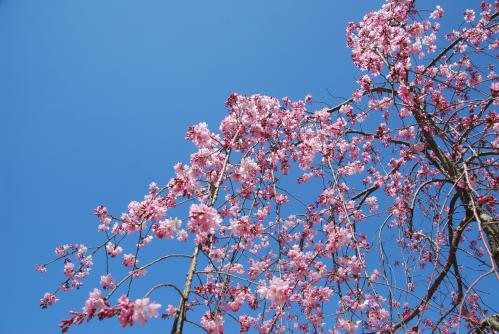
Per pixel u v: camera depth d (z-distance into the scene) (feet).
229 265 13.89
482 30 22.44
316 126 21.59
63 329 9.57
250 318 15.02
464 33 22.75
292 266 16.90
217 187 13.64
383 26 19.17
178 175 14.28
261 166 18.92
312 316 17.53
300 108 23.11
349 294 17.22
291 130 22.33
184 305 10.31
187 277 11.07
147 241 16.33
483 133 16.03
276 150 19.83
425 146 17.95
